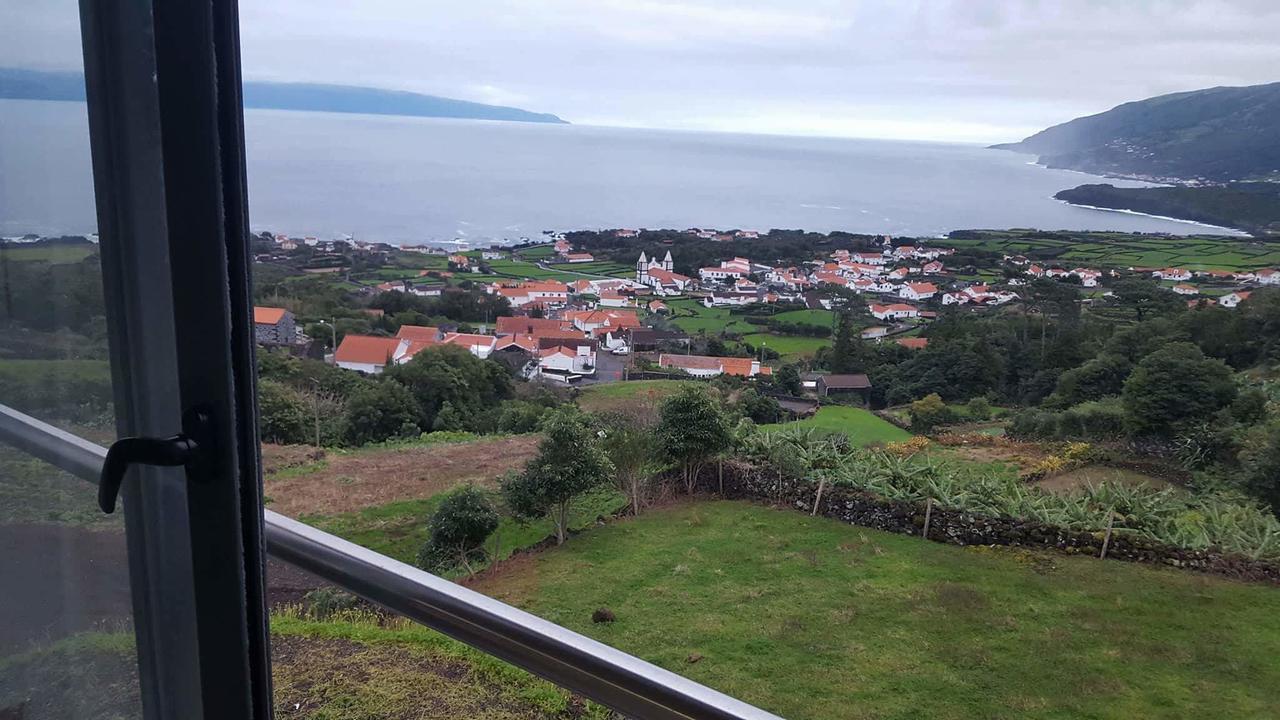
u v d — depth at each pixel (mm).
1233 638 5305
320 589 3684
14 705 835
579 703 2775
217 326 660
